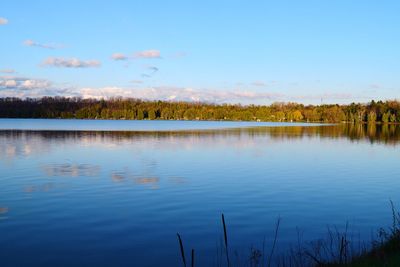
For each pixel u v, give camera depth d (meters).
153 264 10.84
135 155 38.59
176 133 82.12
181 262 10.95
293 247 12.02
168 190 21.12
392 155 40.88
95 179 24.44
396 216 15.74
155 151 42.78
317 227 14.29
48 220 15.07
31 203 17.84
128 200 18.56
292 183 23.64
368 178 25.81
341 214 16.20
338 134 82.69
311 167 31.06
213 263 10.84
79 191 20.67
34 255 11.49
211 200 18.72
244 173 27.56
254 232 13.66
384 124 167.00
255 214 16.19
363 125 153.50
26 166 30.00
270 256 10.91
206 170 28.80
